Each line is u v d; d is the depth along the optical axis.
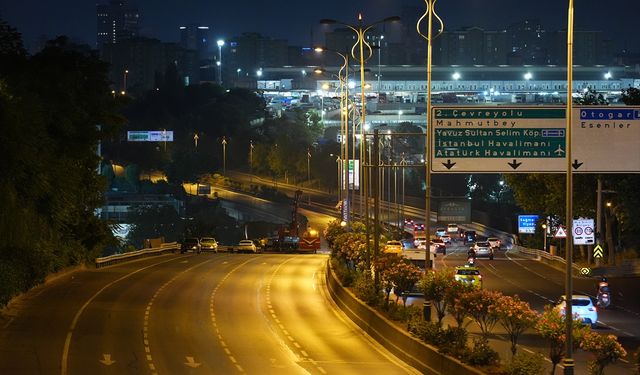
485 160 74.12
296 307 103.75
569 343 51.12
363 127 134.12
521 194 195.00
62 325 83.44
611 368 68.44
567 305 51.62
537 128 73.69
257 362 68.75
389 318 80.56
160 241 199.62
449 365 60.06
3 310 91.44
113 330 81.50
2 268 93.50
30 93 112.50
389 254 107.62
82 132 132.75
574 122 73.44
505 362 57.69
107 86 142.62
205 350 73.38
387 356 73.69
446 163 74.44
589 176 172.00
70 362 65.12
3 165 92.44
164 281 124.44
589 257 176.00
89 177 141.62
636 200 160.25
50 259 117.25
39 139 106.56
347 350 76.44
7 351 69.00
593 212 180.38
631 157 73.44
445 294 68.25
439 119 74.44
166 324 86.62
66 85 130.75
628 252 190.12
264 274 138.75
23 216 97.00
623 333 89.25
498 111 73.88
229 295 111.69
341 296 103.62
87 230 143.38
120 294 108.19
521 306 56.78
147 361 66.94
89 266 143.50
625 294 129.00
